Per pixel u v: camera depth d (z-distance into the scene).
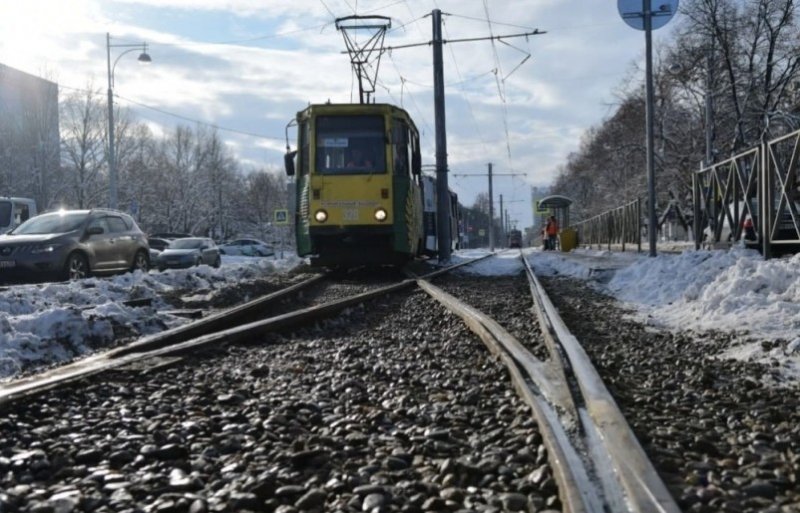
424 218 24.91
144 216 72.94
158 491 3.39
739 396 5.04
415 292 14.02
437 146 25.39
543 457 3.73
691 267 12.30
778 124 36.81
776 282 8.82
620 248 32.47
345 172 17.73
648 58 17.09
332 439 4.19
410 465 3.79
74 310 8.34
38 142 50.97
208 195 79.94
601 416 4.10
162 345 7.41
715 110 40.97
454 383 5.75
